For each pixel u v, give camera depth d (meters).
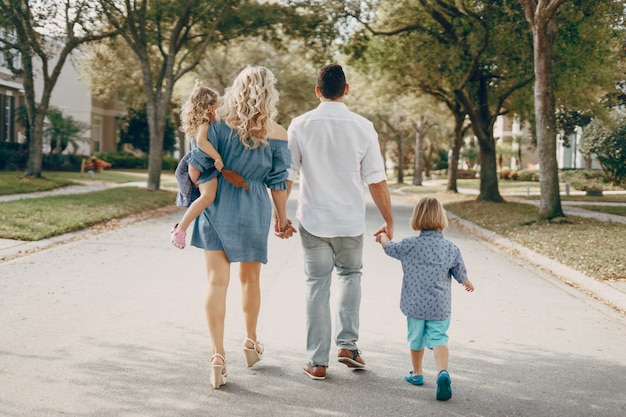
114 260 9.73
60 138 37.16
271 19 24.02
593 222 15.74
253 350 4.61
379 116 45.91
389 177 75.69
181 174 4.36
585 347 5.45
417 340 4.30
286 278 8.61
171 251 10.89
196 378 4.41
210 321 4.26
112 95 46.84
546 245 11.85
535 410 3.93
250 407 3.87
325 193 4.51
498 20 20.09
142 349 5.08
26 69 25.27
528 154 65.81
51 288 7.46
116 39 28.23
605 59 23.20
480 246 12.89
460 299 7.49
